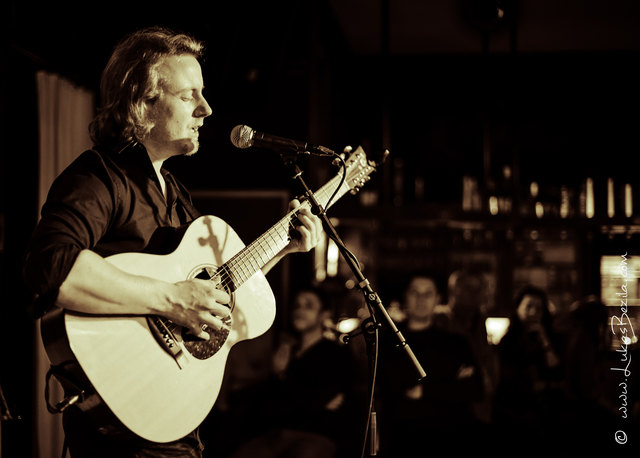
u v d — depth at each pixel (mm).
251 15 4566
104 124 1777
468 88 6844
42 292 1443
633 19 5875
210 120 5008
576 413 4207
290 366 3859
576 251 6141
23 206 3564
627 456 4086
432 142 6855
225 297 1665
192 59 1820
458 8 5762
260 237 1944
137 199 1690
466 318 4867
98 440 1576
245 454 3309
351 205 5730
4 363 3451
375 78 6953
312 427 3734
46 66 3637
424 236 6352
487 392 4359
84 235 1521
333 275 6203
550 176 6648
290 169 2072
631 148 6609
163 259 1697
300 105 5383
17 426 3447
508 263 6180
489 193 6105
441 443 3750
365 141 6918
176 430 1619
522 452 4008
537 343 4277
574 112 6680
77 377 1532
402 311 6070
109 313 1528
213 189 5328
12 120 3557
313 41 5391
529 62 6750
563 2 5562
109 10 3965
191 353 1667
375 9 5824
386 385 3812
